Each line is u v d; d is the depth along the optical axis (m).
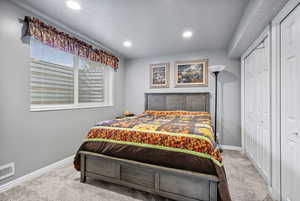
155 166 1.50
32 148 2.02
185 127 1.81
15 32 1.82
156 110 3.81
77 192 1.70
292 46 1.38
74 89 2.78
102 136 1.84
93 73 3.24
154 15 2.08
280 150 1.57
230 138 3.30
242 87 3.00
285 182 1.48
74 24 2.34
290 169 1.41
